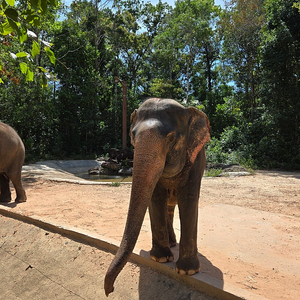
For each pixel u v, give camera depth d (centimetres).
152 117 248
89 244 402
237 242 425
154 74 3569
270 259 367
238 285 295
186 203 290
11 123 2014
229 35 2191
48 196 765
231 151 1881
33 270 405
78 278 360
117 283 327
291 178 1109
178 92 3086
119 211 606
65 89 2495
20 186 691
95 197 753
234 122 2508
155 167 225
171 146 248
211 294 271
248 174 1190
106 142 2700
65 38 2483
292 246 412
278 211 618
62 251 409
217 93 3231
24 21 221
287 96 1744
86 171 1727
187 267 289
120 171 1522
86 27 2877
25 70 255
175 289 292
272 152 1638
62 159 2312
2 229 516
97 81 2600
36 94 1959
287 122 1680
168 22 3184
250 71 2128
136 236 208
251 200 720
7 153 641
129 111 2783
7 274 422
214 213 586
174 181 292
